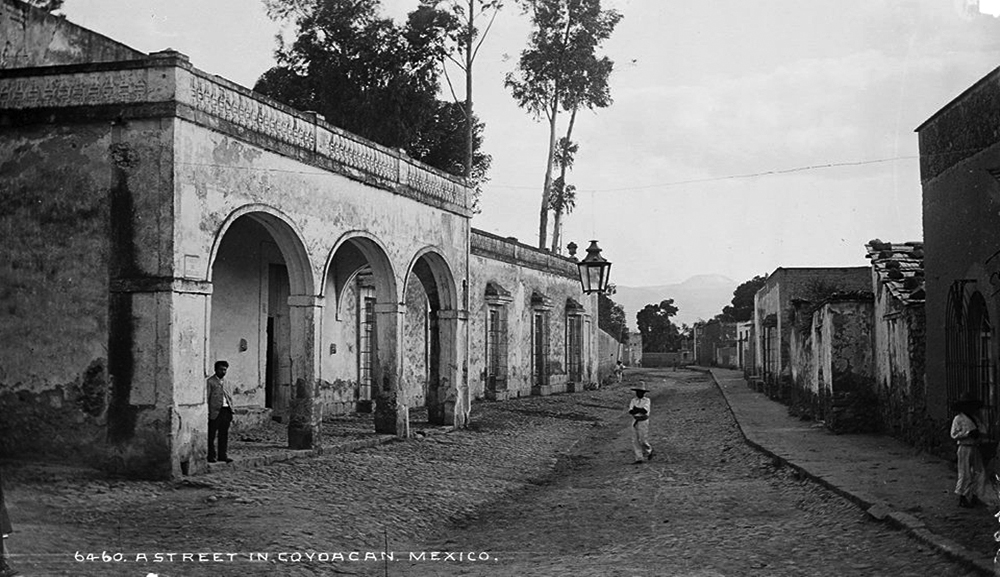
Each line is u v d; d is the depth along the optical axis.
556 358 38.22
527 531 11.77
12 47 16.00
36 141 13.46
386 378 19.33
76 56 16.77
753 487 14.27
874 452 16.38
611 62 40.97
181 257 13.01
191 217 13.21
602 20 40.28
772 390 33.09
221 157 13.84
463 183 22.72
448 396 22.05
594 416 29.20
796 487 13.77
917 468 14.12
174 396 12.82
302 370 16.20
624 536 11.16
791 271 31.25
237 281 19.98
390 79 32.12
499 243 32.44
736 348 66.00
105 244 13.11
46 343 13.28
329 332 22.94
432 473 15.63
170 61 12.90
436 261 21.70
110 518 10.50
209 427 14.12
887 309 18.73
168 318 12.80
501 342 32.16
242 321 20.12
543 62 40.22
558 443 21.66
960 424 10.85
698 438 22.03
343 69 31.83
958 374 13.85
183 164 13.05
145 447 12.80
